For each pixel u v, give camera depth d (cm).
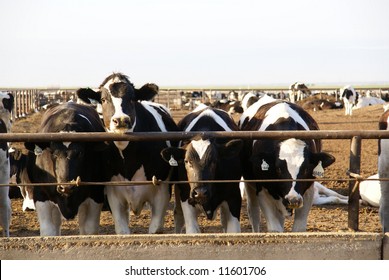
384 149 1041
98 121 1068
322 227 1175
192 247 798
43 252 795
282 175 911
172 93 5972
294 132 880
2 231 1130
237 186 974
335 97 5972
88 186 956
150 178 984
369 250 808
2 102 1304
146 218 1274
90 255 797
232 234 802
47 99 5291
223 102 4197
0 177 1097
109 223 1231
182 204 955
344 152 2272
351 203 886
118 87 927
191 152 897
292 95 5791
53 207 947
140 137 871
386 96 6328
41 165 930
